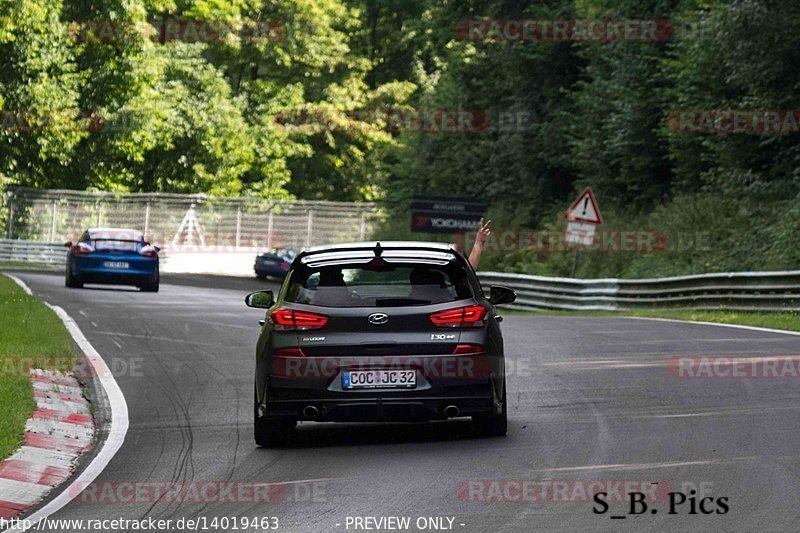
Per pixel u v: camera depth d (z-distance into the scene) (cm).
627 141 11462
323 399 2791
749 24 9025
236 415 3428
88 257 8850
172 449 2912
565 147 13625
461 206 12812
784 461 2441
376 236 15262
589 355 4591
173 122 16450
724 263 8944
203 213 15662
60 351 4681
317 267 2895
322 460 2689
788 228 8569
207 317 6581
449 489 2294
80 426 3241
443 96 15412
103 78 14775
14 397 3447
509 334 5534
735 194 9675
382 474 2480
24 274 11081
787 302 6669
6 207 14475
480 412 2809
